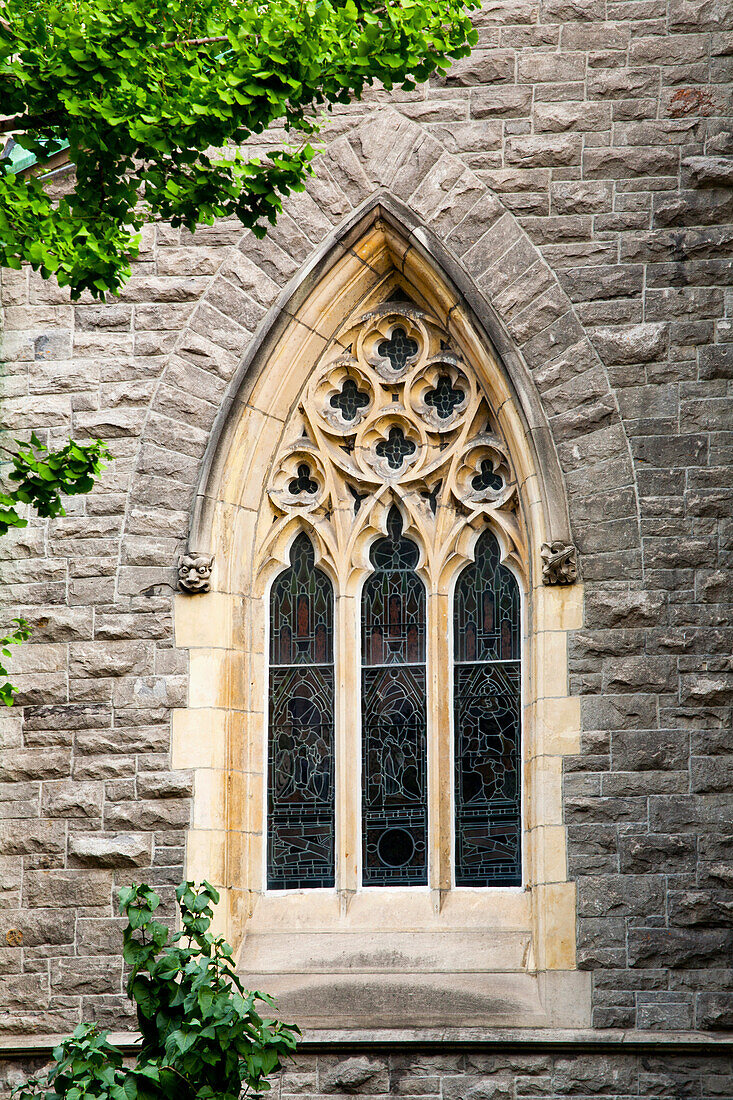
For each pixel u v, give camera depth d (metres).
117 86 10.98
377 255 16.47
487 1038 14.17
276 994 14.78
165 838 15.27
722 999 14.05
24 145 11.30
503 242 16.03
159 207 11.80
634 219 15.84
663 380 15.44
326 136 16.55
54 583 15.99
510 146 16.22
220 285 16.44
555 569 15.09
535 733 15.01
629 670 14.84
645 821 14.51
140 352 16.42
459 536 15.99
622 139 16.03
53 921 15.21
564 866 14.53
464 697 15.76
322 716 15.98
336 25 11.22
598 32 16.30
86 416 16.36
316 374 16.59
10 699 12.30
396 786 15.70
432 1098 14.17
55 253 11.21
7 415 16.48
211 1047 10.86
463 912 15.12
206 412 16.22
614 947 14.29
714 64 16.05
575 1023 14.17
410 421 16.34
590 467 15.34
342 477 16.44
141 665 15.70
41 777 15.58
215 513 16.00
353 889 15.41
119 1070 11.14
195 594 15.84
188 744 15.45
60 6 11.27
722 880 14.27
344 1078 14.31
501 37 16.44
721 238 15.66
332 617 16.20
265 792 15.84
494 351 15.84
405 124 16.44
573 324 15.71
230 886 15.32
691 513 15.12
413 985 14.66
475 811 15.46
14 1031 14.98
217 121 11.05
